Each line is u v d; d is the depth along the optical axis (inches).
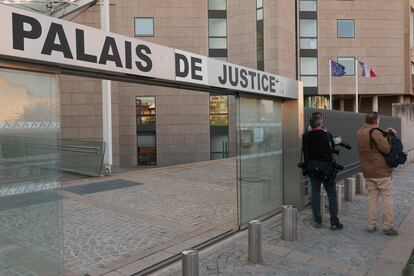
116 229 256.2
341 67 1238.9
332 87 1472.7
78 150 565.3
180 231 252.2
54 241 142.3
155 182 452.4
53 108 138.9
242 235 241.0
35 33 125.8
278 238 233.5
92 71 151.6
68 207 319.0
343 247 219.0
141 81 180.2
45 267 140.6
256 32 1268.5
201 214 296.2
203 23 1273.4
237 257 202.4
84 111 781.3
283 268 188.1
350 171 464.4
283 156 305.7
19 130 131.0
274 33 1248.8
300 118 303.6
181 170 569.9
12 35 119.9
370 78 1502.2
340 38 1481.3
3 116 127.2
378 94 1528.1
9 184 131.0
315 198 258.1
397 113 807.7
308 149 256.2
